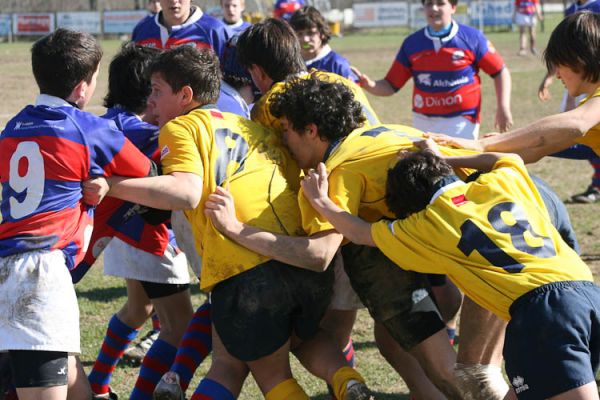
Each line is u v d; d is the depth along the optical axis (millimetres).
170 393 7711
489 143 8062
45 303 7016
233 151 7695
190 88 7879
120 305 12812
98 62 7555
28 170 7121
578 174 20984
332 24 68750
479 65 16047
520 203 7156
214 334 7789
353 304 8359
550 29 68312
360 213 7750
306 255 7277
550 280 6793
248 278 7289
